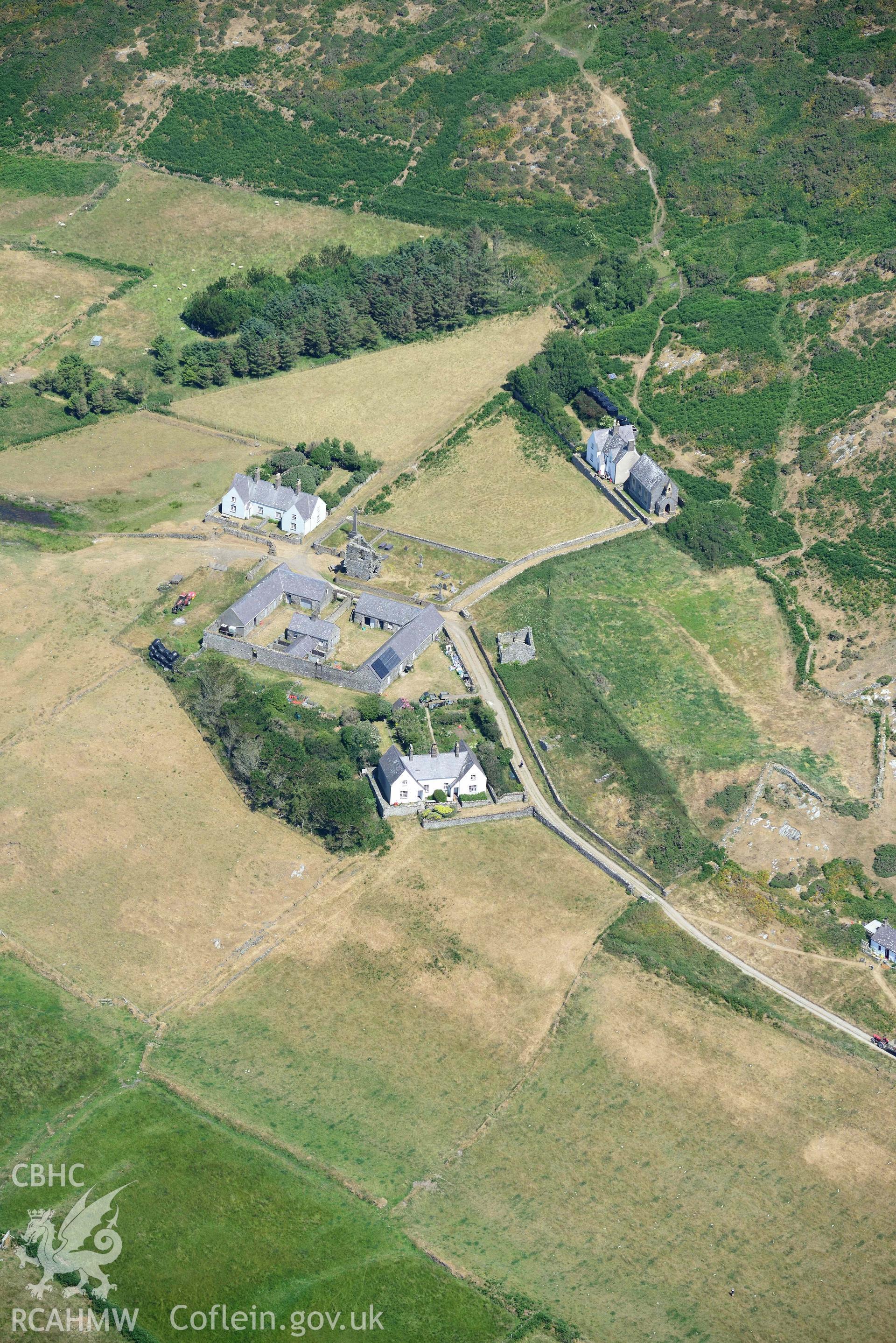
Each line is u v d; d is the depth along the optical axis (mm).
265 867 163000
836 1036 143875
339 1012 147500
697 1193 130375
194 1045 144125
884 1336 119312
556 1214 128875
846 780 170000
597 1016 146125
